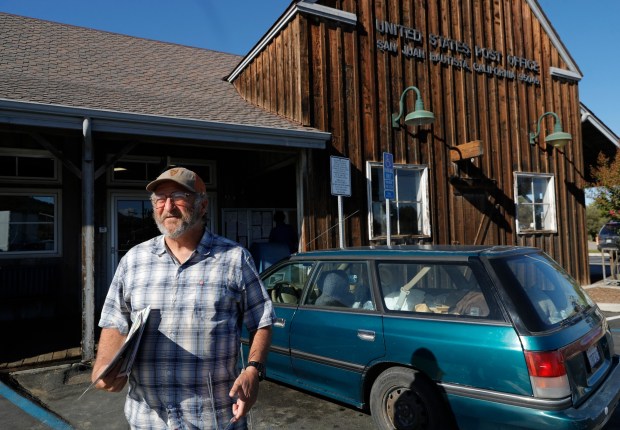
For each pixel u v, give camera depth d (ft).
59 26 34.35
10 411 13.35
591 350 10.20
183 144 21.01
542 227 35.60
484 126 32.68
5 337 20.97
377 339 11.30
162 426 6.35
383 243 27.22
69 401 14.14
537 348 8.95
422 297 11.16
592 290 34.88
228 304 6.65
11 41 28.32
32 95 17.70
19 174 25.36
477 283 10.32
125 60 31.24
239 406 6.14
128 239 27.91
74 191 26.61
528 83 35.58
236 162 31.60
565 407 8.75
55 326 23.08
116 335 6.70
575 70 38.14
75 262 26.43
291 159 26.03
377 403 11.18
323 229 24.93
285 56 26.71
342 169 21.49
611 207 38.19
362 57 27.71
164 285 6.58
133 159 28.19
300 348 13.17
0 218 24.91
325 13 26.05
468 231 31.04
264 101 28.63
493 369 9.34
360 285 12.44
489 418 9.34
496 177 32.94
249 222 31.94
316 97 25.54
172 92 26.30
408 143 29.09
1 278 24.17
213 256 6.76
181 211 6.68
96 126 17.88
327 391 12.57
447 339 10.10
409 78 29.60
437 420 10.07
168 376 6.37
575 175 37.73
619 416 12.74
